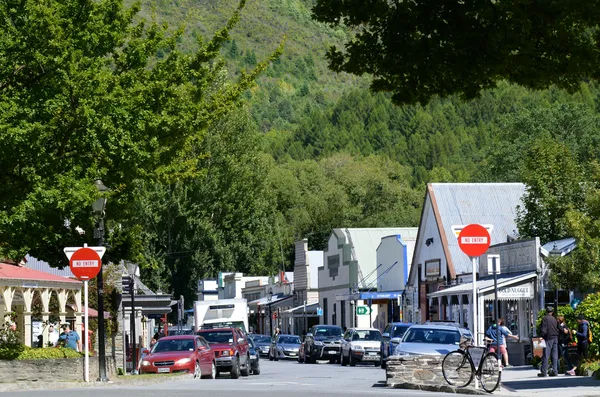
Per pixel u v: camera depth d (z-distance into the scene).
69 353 42.00
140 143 36.06
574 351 44.47
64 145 35.53
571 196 69.94
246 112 115.31
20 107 34.12
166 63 38.59
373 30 24.98
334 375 52.75
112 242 44.31
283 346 86.25
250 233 112.12
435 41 24.14
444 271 81.50
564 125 126.25
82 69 35.28
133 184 40.75
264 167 117.62
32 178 34.72
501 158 126.50
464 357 31.83
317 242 150.00
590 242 52.88
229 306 76.25
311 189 156.25
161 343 48.56
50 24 34.25
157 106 37.78
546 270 60.56
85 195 34.91
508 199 85.31
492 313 67.44
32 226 35.75
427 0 23.91
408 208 154.88
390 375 36.00
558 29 24.31
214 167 109.44
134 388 33.72
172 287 110.88
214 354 50.31
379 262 100.69
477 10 23.56
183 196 107.50
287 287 128.38
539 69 24.81
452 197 84.69
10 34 34.62
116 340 61.81
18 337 41.91
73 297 57.03
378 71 25.47
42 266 61.62
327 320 114.06
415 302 88.62
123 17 38.72
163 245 108.38
